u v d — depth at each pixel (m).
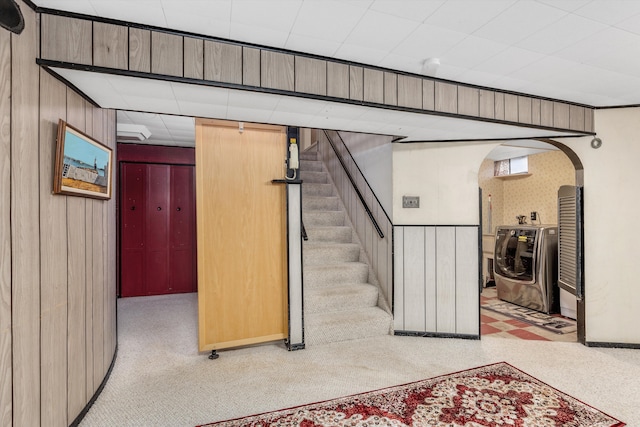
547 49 2.00
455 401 2.25
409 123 2.69
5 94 1.31
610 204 3.19
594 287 3.22
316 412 2.14
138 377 2.62
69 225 1.88
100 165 2.29
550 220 5.04
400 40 1.89
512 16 1.66
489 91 2.61
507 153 5.36
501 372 2.67
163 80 1.76
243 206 3.17
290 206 3.19
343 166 4.72
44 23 1.55
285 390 2.41
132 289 5.05
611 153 3.17
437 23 1.72
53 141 1.68
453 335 3.43
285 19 1.67
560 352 3.08
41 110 1.57
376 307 3.75
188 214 5.26
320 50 2.01
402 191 3.52
